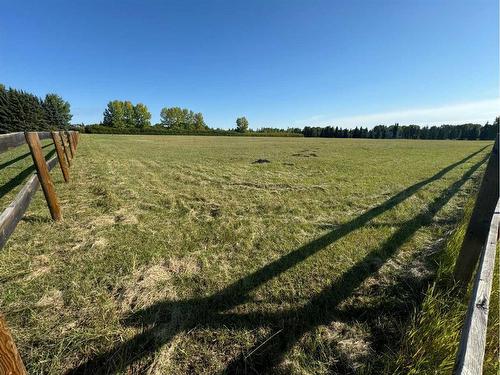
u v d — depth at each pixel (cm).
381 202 529
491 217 194
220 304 223
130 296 226
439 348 164
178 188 601
